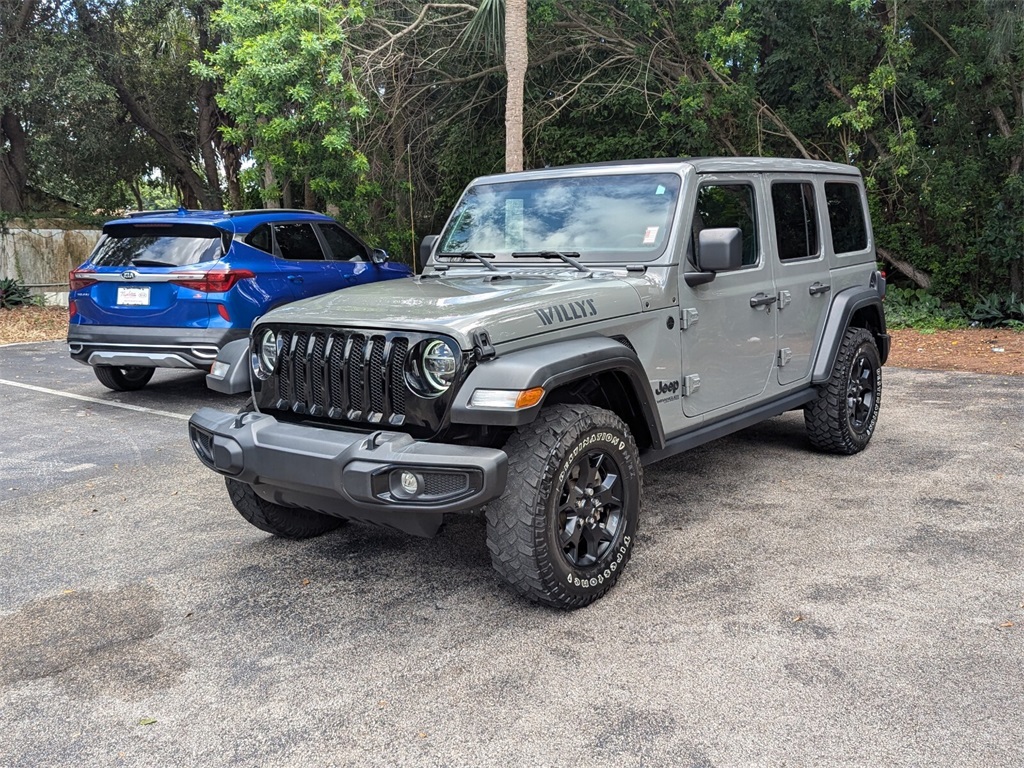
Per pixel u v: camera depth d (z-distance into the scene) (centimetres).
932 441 633
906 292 1554
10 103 1823
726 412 481
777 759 264
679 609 368
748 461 594
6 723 298
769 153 1616
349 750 277
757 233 507
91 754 279
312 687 316
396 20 1543
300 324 379
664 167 456
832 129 1516
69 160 2197
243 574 423
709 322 459
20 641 358
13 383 960
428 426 346
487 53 1533
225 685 319
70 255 2008
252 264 792
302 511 459
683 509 498
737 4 1422
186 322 762
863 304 596
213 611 382
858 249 628
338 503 365
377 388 357
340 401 368
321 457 346
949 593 375
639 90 1528
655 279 425
